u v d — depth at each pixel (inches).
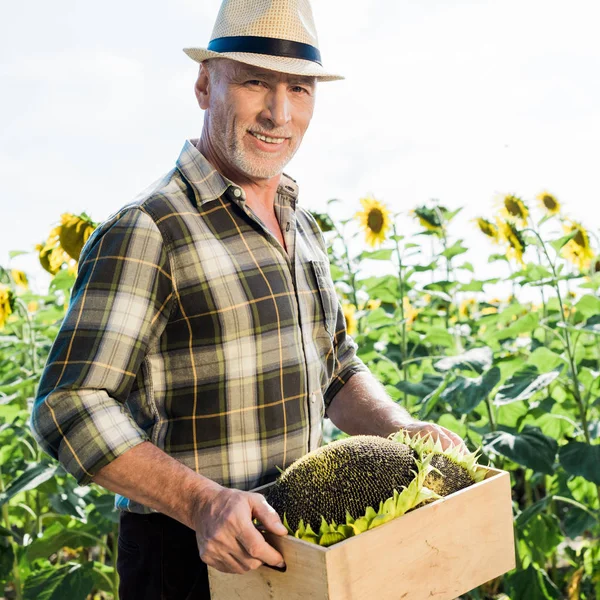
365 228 182.9
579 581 143.9
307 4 80.0
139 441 66.6
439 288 179.6
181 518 64.2
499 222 161.6
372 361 172.2
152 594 74.8
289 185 86.4
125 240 70.4
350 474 62.9
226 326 72.7
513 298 199.0
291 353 76.6
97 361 67.7
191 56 80.2
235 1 78.3
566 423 147.2
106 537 165.3
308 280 83.6
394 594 60.0
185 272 72.0
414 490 61.9
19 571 142.2
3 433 152.9
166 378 73.2
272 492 65.9
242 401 73.5
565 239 146.3
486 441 129.3
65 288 150.9
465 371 149.9
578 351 159.2
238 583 64.4
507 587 135.6
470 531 65.7
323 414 84.0
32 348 153.3
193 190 75.3
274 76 76.4
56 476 129.3
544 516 142.2
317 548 57.0
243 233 76.3
